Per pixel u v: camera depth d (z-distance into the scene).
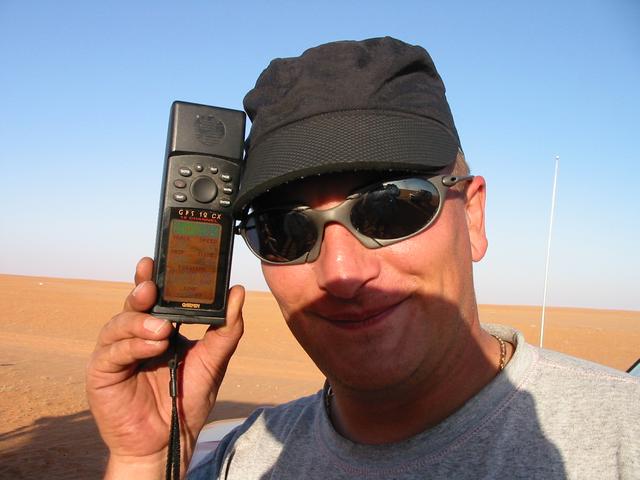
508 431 0.33
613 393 0.34
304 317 0.38
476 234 0.43
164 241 0.40
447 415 0.36
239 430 0.49
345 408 0.39
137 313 0.40
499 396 0.35
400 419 0.37
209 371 0.43
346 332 0.36
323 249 0.36
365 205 0.36
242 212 0.42
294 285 0.38
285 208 0.38
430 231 0.36
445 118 0.37
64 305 7.16
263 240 0.40
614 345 4.71
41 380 3.06
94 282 18.28
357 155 0.33
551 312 11.77
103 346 0.41
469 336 0.37
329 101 0.34
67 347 4.23
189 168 0.41
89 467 1.80
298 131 0.35
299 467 0.40
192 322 0.41
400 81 0.35
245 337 4.93
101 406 0.41
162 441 0.42
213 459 0.48
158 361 0.43
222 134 0.41
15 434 2.14
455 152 0.36
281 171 0.34
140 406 0.41
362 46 0.36
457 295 0.37
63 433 2.16
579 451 0.32
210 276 0.41
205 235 0.41
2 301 7.18
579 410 0.33
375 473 0.35
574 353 4.25
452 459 0.34
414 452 0.35
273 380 3.20
